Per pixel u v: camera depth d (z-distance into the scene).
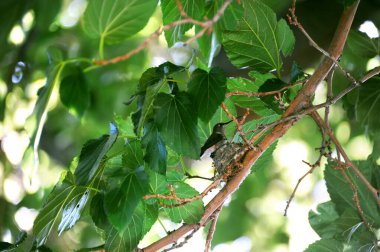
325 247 5.78
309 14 6.19
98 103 7.41
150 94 5.62
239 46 5.71
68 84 6.04
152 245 5.66
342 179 5.82
